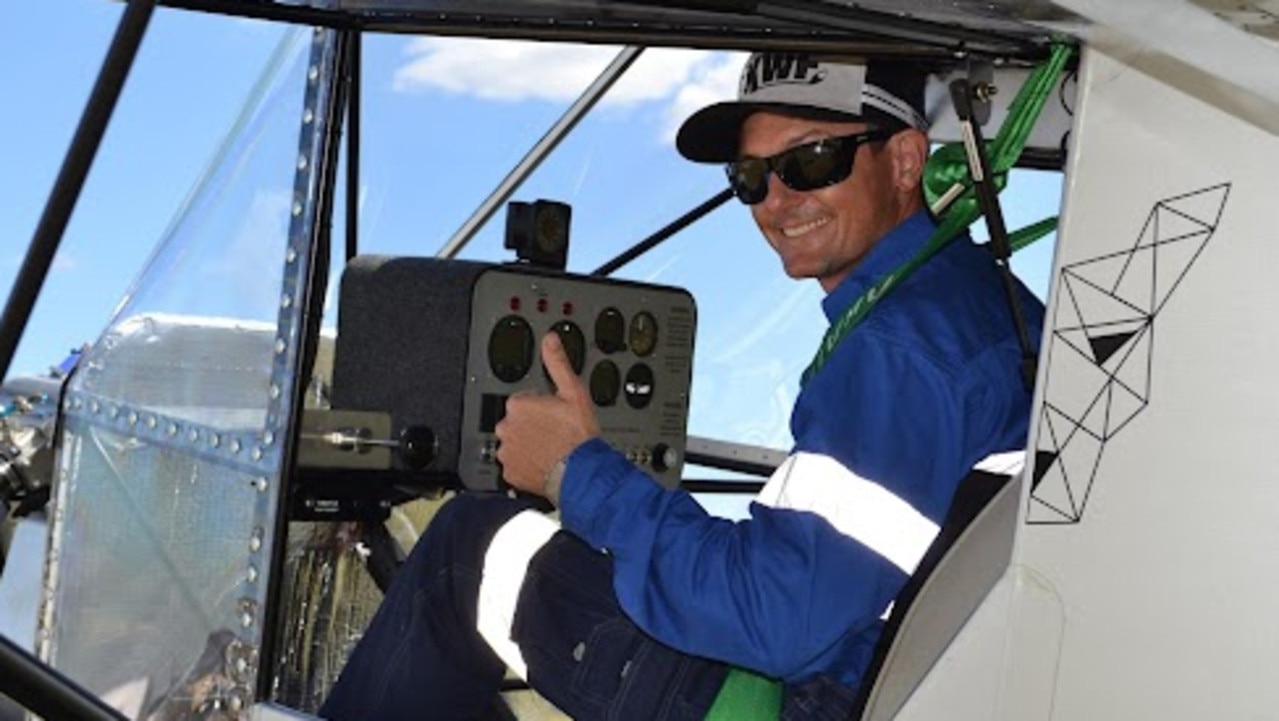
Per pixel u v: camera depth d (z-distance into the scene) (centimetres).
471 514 275
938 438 236
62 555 277
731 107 270
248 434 255
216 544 259
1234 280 200
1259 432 199
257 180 263
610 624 262
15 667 175
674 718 253
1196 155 202
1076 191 208
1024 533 211
